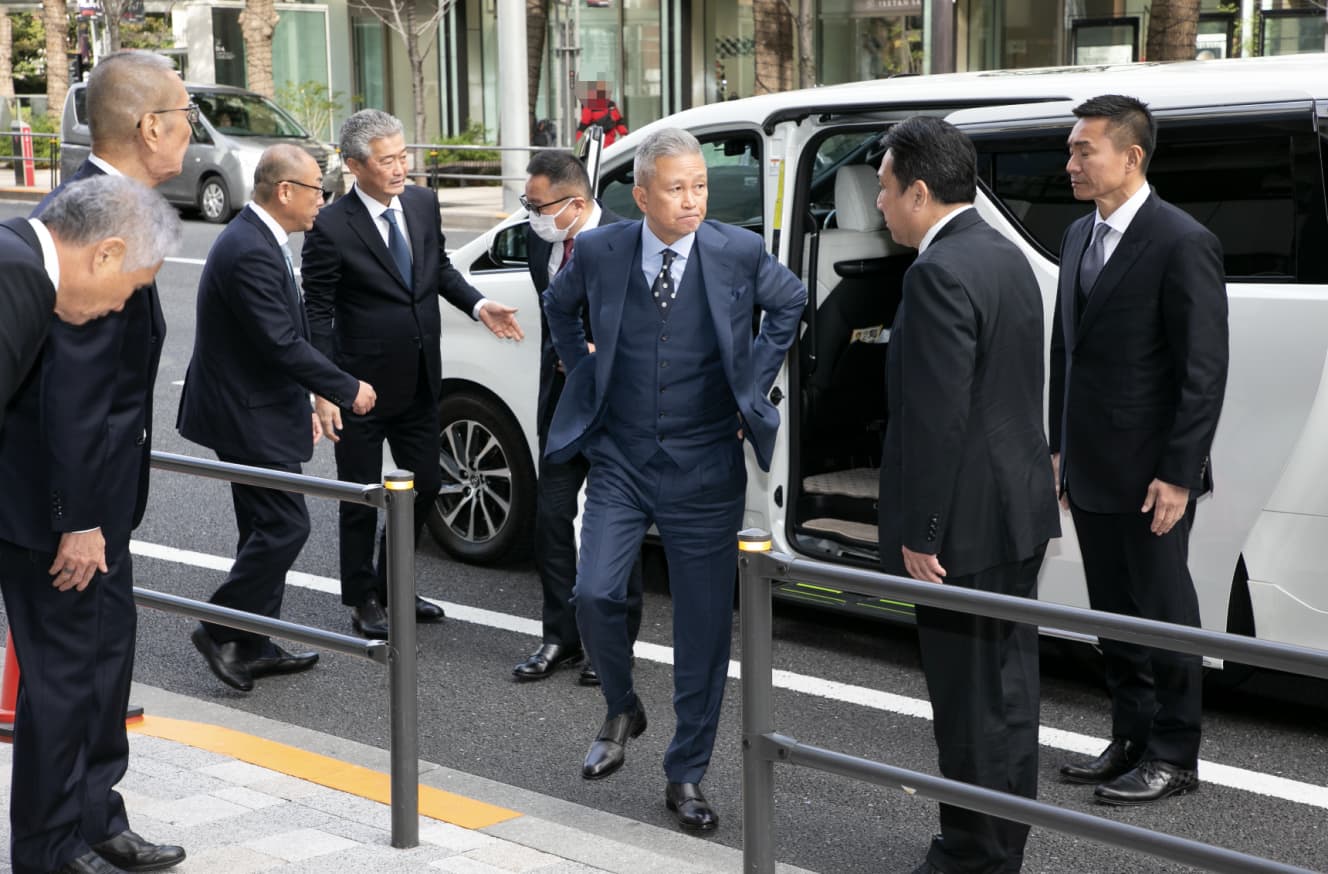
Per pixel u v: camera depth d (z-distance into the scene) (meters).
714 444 4.44
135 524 4.00
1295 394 4.68
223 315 5.43
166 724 5.18
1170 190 4.94
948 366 3.64
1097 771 4.39
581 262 4.52
